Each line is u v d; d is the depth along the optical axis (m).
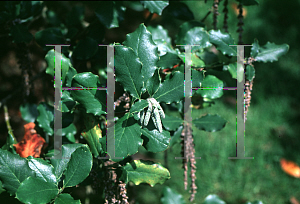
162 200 1.36
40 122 1.26
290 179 2.58
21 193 1.09
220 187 2.51
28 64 1.35
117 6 1.33
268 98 3.18
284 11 3.79
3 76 1.74
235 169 2.61
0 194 1.16
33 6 1.33
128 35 1.14
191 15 1.41
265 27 3.60
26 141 1.26
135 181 1.17
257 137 2.88
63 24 1.48
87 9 1.68
